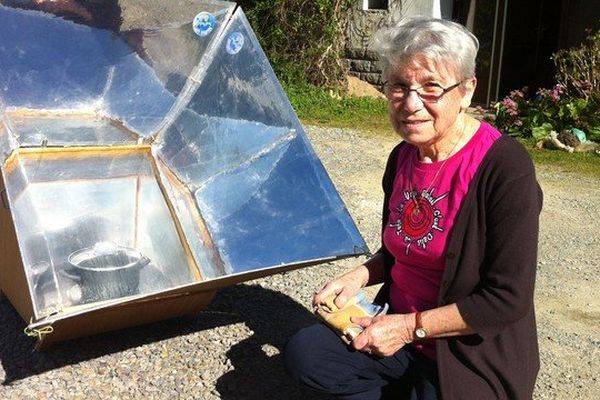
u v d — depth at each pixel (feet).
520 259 7.02
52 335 9.59
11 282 10.05
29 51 11.34
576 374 11.07
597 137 26.96
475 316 7.14
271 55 34.42
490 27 35.06
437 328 7.29
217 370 10.24
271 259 10.44
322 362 8.07
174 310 10.55
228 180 11.81
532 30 37.37
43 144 10.53
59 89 11.52
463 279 7.33
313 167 11.33
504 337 7.39
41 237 9.04
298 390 9.91
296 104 31.81
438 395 7.50
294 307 12.28
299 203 11.14
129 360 10.30
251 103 12.13
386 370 8.14
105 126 11.69
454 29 7.20
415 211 7.73
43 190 10.22
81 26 11.90
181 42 12.57
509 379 7.36
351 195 19.13
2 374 9.79
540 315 13.01
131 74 12.34
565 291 14.15
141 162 11.55
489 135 7.42
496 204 7.09
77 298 9.00
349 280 8.71
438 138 7.45
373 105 32.83
